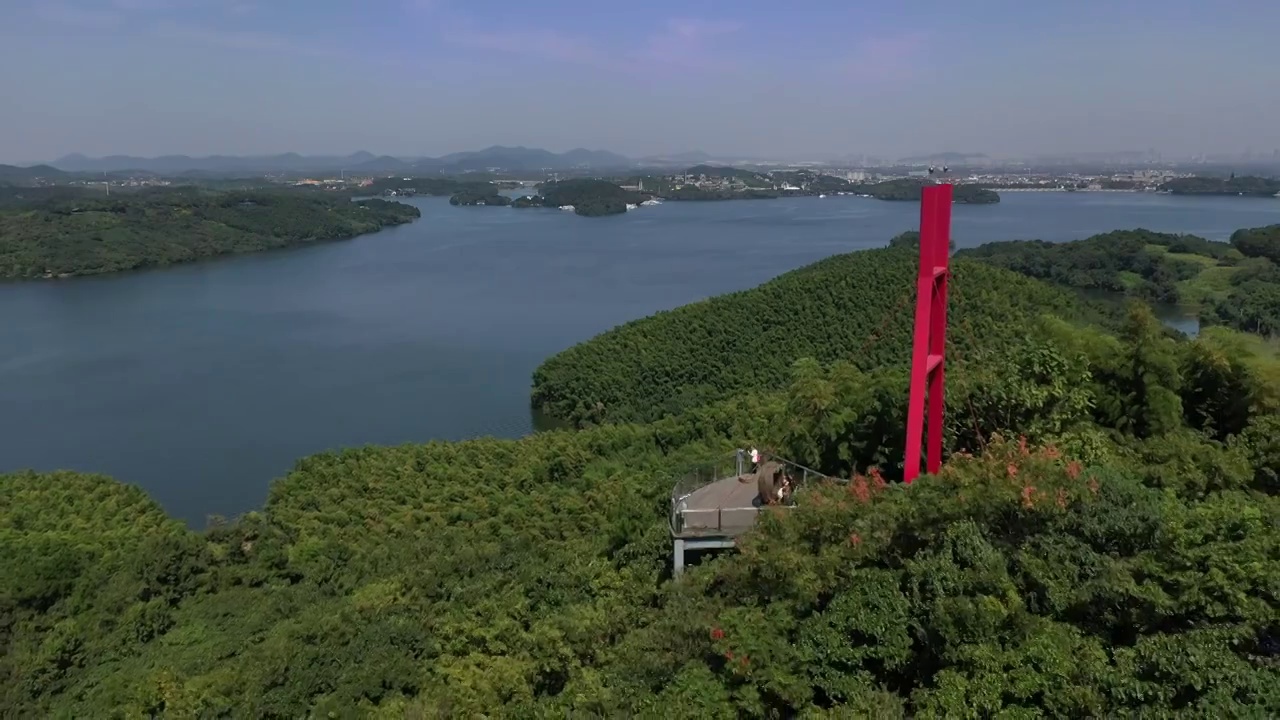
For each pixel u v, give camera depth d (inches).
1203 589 543.8
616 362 3245.6
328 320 5152.6
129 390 3659.0
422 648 1003.9
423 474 2217.0
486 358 4224.9
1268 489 807.7
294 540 1875.0
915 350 842.8
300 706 938.7
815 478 981.8
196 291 6230.3
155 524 2064.5
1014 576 609.3
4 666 1330.0
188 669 1200.8
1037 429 1036.5
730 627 637.9
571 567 1106.7
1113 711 492.4
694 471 1153.4
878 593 609.9
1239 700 476.1
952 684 528.4
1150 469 801.6
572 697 706.2
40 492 2187.5
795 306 3307.1
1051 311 2780.5
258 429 3171.8
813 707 551.8
